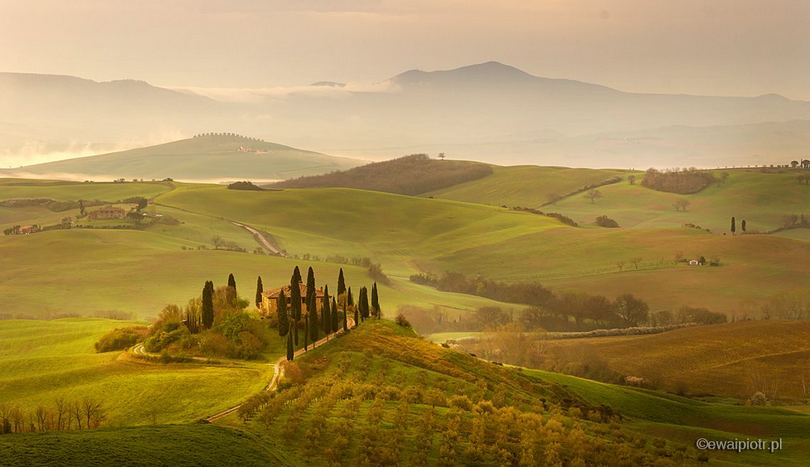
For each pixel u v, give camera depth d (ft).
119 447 236.22
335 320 463.83
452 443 290.76
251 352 411.13
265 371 371.56
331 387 347.15
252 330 437.58
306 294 483.51
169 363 395.96
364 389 348.79
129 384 342.03
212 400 323.57
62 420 299.79
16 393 346.74
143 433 254.88
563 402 424.05
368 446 276.41
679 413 458.91
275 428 285.43
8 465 210.18
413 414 323.78
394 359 419.33
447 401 352.28
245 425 286.87
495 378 431.84
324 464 261.85
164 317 485.15
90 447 232.53
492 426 321.11
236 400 323.57
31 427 290.56
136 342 466.70
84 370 375.45
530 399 407.64
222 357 407.23
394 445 279.69
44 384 356.59
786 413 472.44
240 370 373.20
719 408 478.59
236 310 468.34
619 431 360.48
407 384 377.91
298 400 313.12
